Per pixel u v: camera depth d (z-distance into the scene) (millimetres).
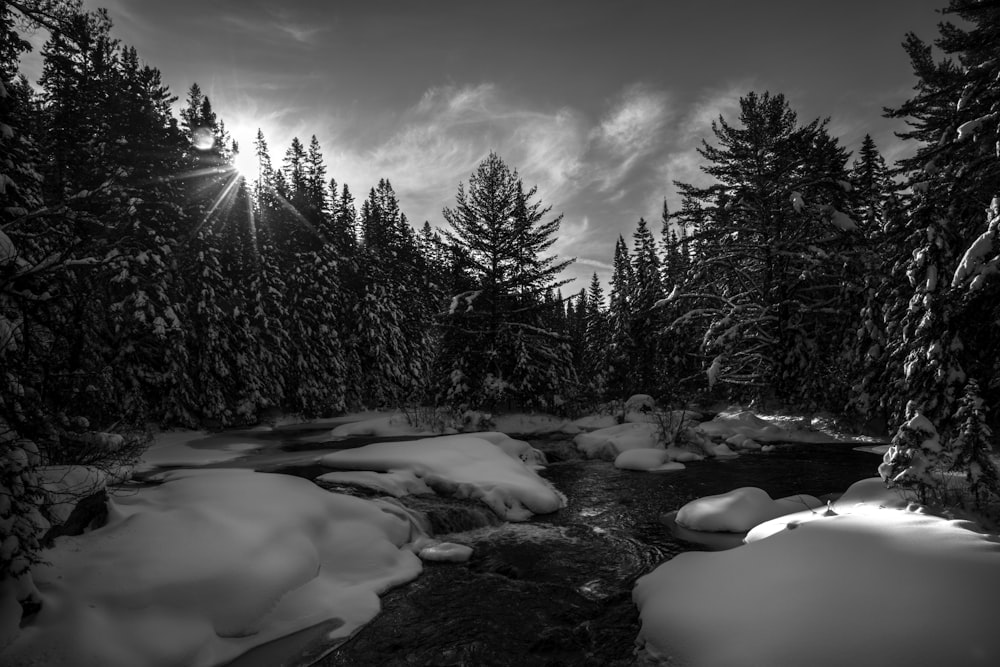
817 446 18344
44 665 4473
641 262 40125
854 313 22125
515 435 24469
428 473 12125
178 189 25344
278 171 42562
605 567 8133
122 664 4688
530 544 9305
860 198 25844
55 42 7449
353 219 44969
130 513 6805
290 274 32594
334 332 33312
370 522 8578
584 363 44750
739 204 26438
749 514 9617
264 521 7234
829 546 5969
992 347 10633
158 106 26094
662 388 29000
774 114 25328
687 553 7438
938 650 3875
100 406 8008
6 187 7543
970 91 12391
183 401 23406
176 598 5484
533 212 28359
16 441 5082
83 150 20125
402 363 38719
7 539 4746
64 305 6242
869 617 4387
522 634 6020
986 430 7703
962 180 12297
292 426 27656
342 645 5766
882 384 16781
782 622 4641
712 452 17656
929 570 4945
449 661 5453
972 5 13430
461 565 8297
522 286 28828
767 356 25344
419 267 46125
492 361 27500
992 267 9609
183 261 24750
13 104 9266
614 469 16266
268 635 5750
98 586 5312
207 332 24766
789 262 25844
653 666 4961
